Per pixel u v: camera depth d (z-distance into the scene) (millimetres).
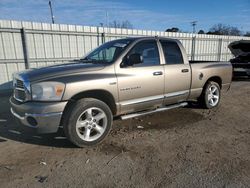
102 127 4109
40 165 3363
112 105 4301
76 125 3799
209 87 6035
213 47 17719
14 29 9117
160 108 5121
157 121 5285
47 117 3559
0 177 3051
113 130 4715
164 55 4980
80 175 3105
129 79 4309
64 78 3689
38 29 9648
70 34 10555
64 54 10586
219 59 18500
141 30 13016
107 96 4184
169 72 4945
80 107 3785
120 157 3598
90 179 3016
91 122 3971
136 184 2904
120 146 3986
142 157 3594
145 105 4730
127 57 4379
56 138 4328
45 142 4160
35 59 9805
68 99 3684
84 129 3941
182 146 3973
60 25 10195
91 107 3928
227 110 6215
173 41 5262
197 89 5711
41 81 3605
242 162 3436
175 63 5176
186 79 5344
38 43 9805
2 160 3510
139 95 4531
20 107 3680
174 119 5434
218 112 6012
